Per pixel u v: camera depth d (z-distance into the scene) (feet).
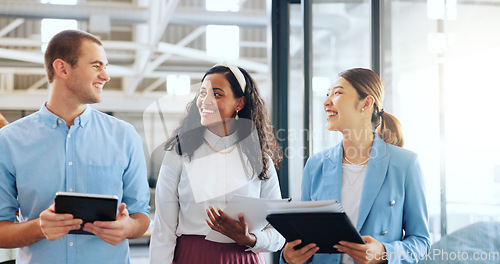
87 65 6.05
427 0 7.89
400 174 6.74
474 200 7.36
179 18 22.70
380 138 7.02
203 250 6.20
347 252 6.07
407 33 8.00
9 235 5.69
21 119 6.23
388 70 7.91
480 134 7.43
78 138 6.21
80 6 19.19
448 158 7.43
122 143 6.36
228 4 22.75
